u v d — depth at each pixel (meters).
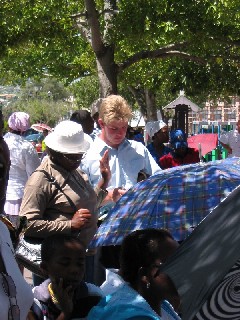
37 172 5.64
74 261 4.05
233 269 2.80
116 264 4.70
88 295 4.16
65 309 4.00
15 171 8.11
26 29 17.80
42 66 26.81
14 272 3.15
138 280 3.42
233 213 2.76
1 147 3.31
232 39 18.31
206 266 2.63
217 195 4.65
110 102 6.60
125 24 16.83
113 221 4.73
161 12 16.58
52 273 4.05
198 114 45.69
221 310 2.84
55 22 18.09
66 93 71.00
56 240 4.08
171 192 4.70
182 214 4.59
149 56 19.03
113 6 17.61
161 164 10.43
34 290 4.09
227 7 16.72
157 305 3.41
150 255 3.40
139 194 4.81
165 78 27.27
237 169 4.93
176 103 25.12
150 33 17.00
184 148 10.38
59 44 20.73
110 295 3.46
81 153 5.63
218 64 22.44
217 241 2.69
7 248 3.22
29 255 5.33
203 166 4.93
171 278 2.67
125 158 6.68
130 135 12.91
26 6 16.97
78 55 25.36
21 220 5.26
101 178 6.22
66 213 5.64
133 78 28.28
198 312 2.82
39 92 70.00
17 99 69.00
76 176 5.77
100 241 4.66
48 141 5.64
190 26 17.05
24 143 8.22
